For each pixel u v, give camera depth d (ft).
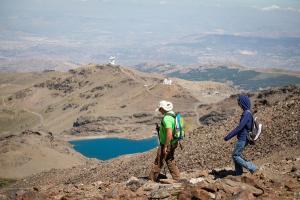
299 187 46.11
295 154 105.70
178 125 55.83
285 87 527.81
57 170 276.82
